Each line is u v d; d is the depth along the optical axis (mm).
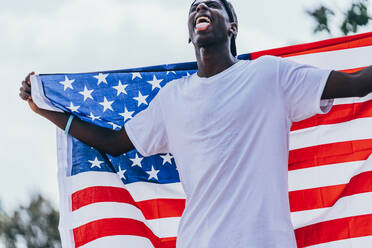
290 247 4398
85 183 5672
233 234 4414
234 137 4680
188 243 4543
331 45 5781
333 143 5547
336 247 5363
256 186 4523
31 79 5809
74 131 5672
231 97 4789
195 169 4746
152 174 5750
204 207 4594
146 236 5602
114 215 5605
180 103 5004
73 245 5551
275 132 4680
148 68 5953
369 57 5711
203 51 5043
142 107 5844
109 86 5875
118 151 5508
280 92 4781
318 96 4750
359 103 5559
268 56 4922
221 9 5184
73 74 5871
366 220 5355
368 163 5457
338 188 5461
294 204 5504
